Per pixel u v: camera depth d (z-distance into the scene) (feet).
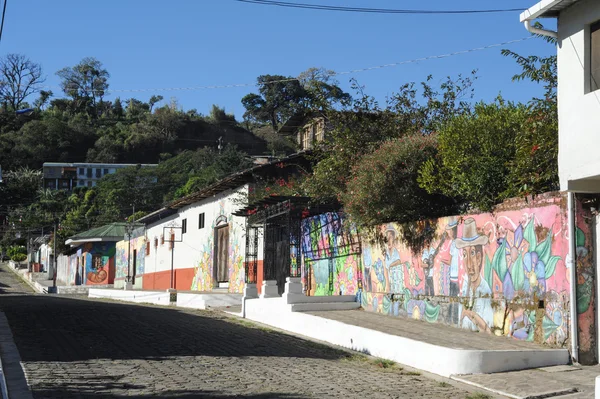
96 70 491.72
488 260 43.62
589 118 34.78
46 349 39.22
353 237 60.75
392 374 35.53
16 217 248.32
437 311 48.55
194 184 212.43
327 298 58.70
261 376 32.96
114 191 237.25
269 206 72.64
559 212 37.65
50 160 368.68
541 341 38.65
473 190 44.62
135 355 38.22
